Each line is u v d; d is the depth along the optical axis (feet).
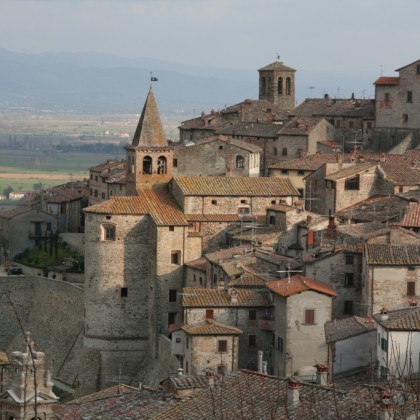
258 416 453.99
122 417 523.29
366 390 476.95
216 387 502.79
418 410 404.77
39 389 460.14
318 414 449.89
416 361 605.31
